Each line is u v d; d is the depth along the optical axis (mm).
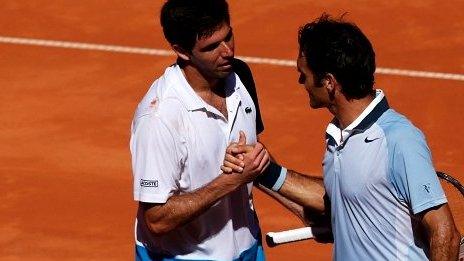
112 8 59469
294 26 56906
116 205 36656
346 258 19547
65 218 35781
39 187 38125
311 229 21109
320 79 18531
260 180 21344
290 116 45000
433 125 44594
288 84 48844
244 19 57562
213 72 19219
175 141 19312
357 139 18438
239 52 53188
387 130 18188
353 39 18234
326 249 33344
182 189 19969
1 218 35781
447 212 18062
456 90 48531
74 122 44312
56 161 40344
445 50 53781
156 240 20688
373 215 18688
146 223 19938
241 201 20953
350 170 18594
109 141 42344
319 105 19047
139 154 19438
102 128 43688
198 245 20562
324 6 59750
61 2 60188
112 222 35469
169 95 19406
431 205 17859
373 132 18266
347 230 19281
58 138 42594
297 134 43219
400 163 17984
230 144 19500
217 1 18844
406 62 52188
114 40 55031
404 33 56094
